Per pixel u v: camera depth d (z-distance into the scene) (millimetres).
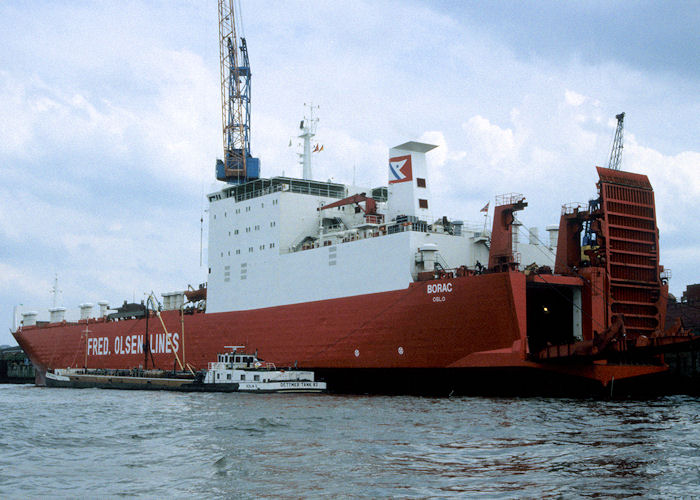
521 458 25188
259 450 28156
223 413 41969
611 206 50375
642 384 51875
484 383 48781
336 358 58531
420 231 56031
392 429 32656
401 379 54531
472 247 58281
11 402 57812
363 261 57531
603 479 21938
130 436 33812
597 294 49125
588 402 44562
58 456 28719
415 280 53781
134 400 56250
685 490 20578
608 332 43875
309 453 27094
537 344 54844
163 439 32500
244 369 61688
